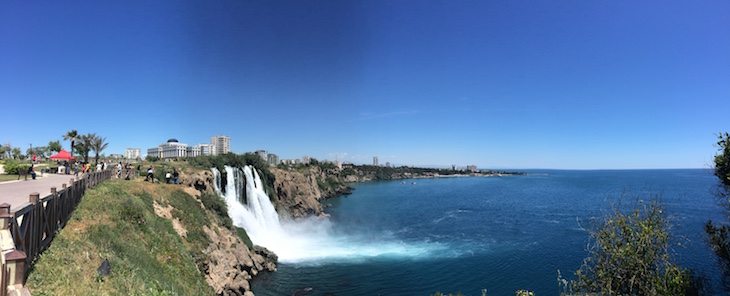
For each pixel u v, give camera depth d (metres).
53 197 15.54
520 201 120.62
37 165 66.06
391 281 35.47
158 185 35.16
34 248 12.82
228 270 29.06
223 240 33.38
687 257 35.56
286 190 76.44
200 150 160.12
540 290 33.94
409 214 86.38
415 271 38.56
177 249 23.73
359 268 39.03
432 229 64.19
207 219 33.97
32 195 12.98
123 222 21.23
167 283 17.98
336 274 36.91
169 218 28.08
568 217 79.56
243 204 56.12
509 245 50.75
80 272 13.45
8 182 33.47
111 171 38.00
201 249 27.84
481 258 43.69
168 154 151.50
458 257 44.00
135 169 47.94
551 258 43.97
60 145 104.31
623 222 14.05
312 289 32.81
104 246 16.89
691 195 120.56
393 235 58.28
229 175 52.50
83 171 44.41
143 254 19.33
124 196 25.83
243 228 42.41
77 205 20.91
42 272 12.08
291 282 34.22
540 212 89.19
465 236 57.59
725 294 15.99
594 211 88.69
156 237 22.75
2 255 9.12
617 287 13.78
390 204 112.00
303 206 77.56
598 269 14.48
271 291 31.77
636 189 159.62
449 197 139.38
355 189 187.88
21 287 9.39
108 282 13.79
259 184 63.84
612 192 152.88
